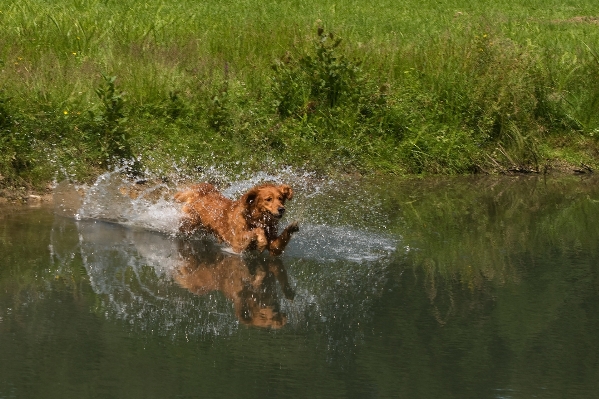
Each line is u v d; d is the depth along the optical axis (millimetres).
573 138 15969
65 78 13578
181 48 16344
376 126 14648
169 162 12422
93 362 6062
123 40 16734
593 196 13039
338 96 14750
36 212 10188
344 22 22469
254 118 13781
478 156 14836
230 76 14977
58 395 5504
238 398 5539
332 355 6367
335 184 12984
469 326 7090
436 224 10773
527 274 8648
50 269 8102
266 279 8211
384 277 8398
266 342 6602
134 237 9445
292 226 8812
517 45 17609
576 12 31312
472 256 9281
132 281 7922
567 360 6426
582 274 8688
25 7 18656
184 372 5945
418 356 6422
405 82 15664
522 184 13898
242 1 24688
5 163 11039
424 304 7633
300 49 16156
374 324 7070
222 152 13055
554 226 10859
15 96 12398
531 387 5914
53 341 6422
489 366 6258
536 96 16016
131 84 13828
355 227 10406
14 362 6020
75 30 16766
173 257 8789
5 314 6914
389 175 13922
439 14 27188
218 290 7824
